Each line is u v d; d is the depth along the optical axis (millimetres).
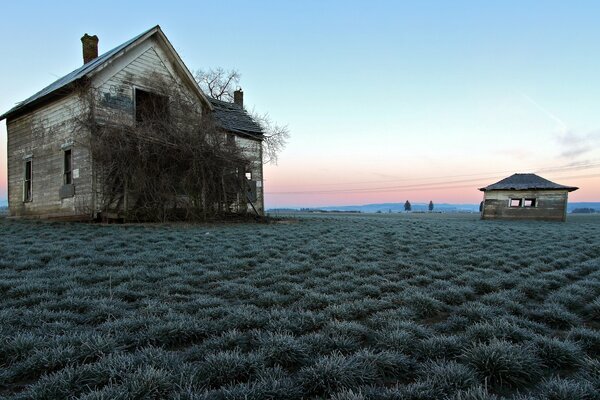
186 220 14969
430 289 5941
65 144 15117
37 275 5938
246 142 21828
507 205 30906
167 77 17000
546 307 5102
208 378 3000
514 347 3457
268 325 4184
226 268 6980
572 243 11906
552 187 29438
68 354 3211
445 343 3654
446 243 11148
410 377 3232
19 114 17750
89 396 2562
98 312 4332
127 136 13281
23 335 3502
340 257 8203
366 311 4820
